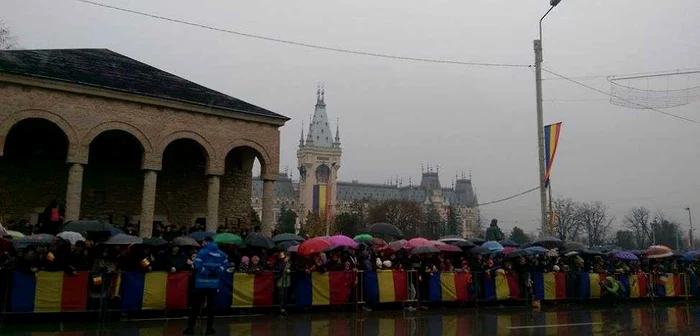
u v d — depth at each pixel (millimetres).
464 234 182125
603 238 104875
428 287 19609
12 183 26953
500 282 21109
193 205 31906
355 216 107938
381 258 20859
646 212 107312
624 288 23984
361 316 17172
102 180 29328
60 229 18109
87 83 25328
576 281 23156
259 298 16906
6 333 12656
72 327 13766
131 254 16766
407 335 13719
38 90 24344
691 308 22812
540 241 24109
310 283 17625
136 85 27672
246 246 17875
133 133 26672
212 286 12805
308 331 13938
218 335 13047
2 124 23344
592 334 14703
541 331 14891
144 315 15742
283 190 189500
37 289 14375
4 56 25422
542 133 27219
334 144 187500
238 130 30125
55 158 28250
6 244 15375
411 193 197000
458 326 15469
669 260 28406
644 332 15352
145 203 26719
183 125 28250
